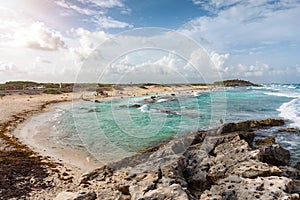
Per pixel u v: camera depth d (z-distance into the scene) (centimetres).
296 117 1905
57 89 5178
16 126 1722
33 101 3494
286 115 2008
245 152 778
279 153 854
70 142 1246
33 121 1936
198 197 612
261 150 838
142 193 546
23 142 1280
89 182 723
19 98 3869
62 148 1146
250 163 682
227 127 1144
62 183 739
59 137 1366
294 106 2586
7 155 1020
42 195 659
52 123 1808
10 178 758
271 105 2653
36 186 716
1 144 1217
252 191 528
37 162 935
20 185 716
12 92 4659
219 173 680
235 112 2156
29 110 2573
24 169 845
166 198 509
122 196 594
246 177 628
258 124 1502
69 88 5438
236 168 668
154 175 638
